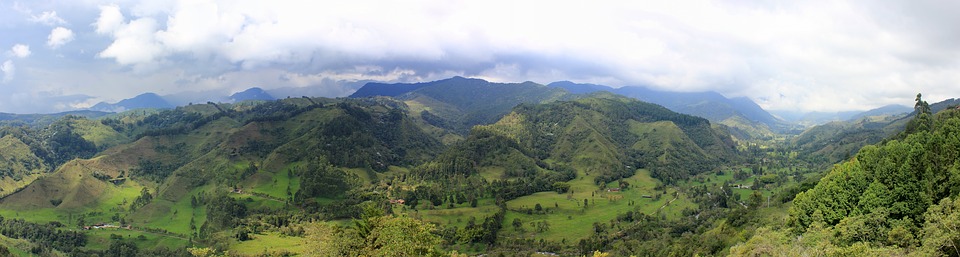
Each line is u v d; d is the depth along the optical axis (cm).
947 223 5966
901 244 7012
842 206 9256
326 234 7681
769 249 7944
